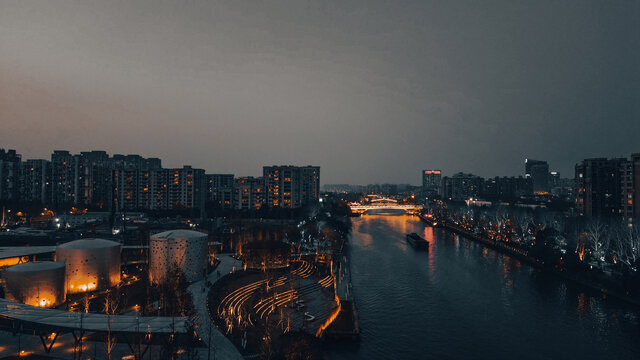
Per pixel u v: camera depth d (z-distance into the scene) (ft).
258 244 439.63
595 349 236.43
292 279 372.79
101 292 286.87
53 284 253.03
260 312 271.08
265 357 189.98
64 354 173.78
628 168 540.52
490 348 238.68
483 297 336.29
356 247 604.90
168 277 279.90
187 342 191.01
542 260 433.89
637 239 386.73
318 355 216.74
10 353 172.76
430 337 253.24
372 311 301.63
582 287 359.05
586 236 444.96
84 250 288.30
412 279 399.65
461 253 549.95
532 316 289.94
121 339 192.65
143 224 647.56
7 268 250.98
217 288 316.81
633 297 307.78
